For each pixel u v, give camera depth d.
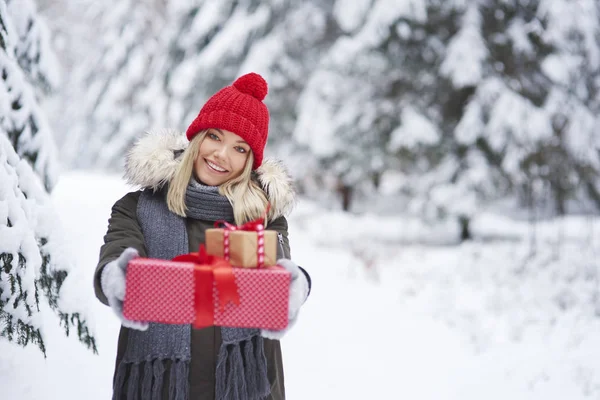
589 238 10.15
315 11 12.52
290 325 1.54
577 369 4.17
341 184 16.81
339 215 12.97
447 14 10.73
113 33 18.86
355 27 10.59
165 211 1.84
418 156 11.21
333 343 4.69
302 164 13.34
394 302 6.20
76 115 20.88
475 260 8.96
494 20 10.82
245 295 1.47
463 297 6.53
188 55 13.55
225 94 1.91
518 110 9.73
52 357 3.01
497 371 4.20
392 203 20.27
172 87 13.14
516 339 4.97
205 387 1.71
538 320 5.54
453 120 11.52
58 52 19.69
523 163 10.24
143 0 18.55
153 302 1.45
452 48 10.26
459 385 3.93
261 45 12.43
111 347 3.50
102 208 7.16
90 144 19.75
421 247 10.73
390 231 13.46
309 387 3.76
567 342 4.86
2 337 2.52
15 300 2.22
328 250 9.16
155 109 15.84
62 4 19.41
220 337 1.73
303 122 11.51
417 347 4.72
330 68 11.20
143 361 1.69
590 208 11.23
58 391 2.73
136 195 1.91
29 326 2.28
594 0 9.94
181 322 1.45
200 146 1.89
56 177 3.44
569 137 9.65
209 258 1.51
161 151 1.86
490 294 6.65
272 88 12.68
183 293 1.45
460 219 11.07
